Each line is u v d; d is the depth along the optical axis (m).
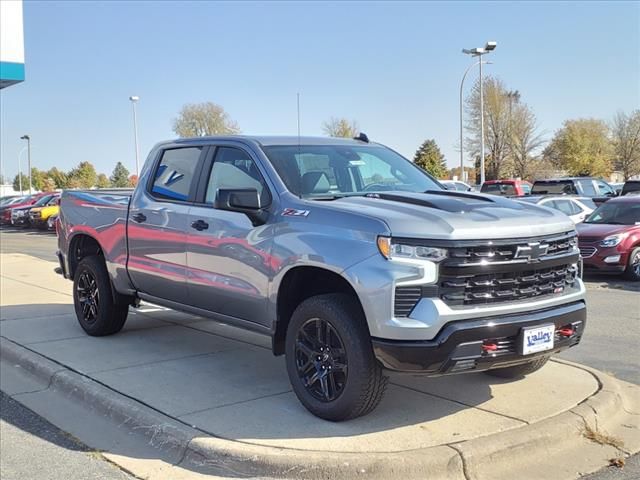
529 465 4.24
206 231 5.58
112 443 4.71
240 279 5.27
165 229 6.07
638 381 5.99
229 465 4.12
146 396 5.24
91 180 84.31
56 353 6.64
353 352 4.37
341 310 4.45
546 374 5.73
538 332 4.38
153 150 6.64
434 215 4.32
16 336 7.41
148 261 6.34
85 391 5.47
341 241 4.43
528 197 17.73
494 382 5.51
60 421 5.17
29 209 35.59
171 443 4.44
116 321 7.28
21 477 4.22
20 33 16.31
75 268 7.71
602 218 14.14
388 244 4.19
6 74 16.11
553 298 4.56
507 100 60.75
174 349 6.80
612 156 64.69
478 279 4.24
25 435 4.91
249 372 5.93
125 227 6.63
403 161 6.21
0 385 6.09
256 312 5.20
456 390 5.31
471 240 4.18
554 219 4.70
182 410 4.89
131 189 7.84
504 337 4.28
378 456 4.00
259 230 5.08
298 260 4.68
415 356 4.10
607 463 4.27
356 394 4.40
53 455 4.54
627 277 13.02
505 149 60.78
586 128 65.50
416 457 4.00
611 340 7.57
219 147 5.84
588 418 4.72
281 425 4.56
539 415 4.72
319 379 4.67
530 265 4.39
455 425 4.54
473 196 5.13
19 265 14.41
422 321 4.08
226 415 4.77
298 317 4.74
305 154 5.51
